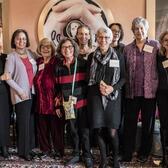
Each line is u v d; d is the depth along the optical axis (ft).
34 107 12.38
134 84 11.25
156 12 16.43
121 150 12.23
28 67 12.17
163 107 11.04
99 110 10.69
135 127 11.56
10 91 12.14
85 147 11.37
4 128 12.13
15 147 13.83
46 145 12.50
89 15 16.56
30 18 16.55
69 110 11.18
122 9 16.62
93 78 10.77
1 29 15.40
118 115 10.79
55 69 11.70
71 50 11.34
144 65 11.09
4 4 16.38
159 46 11.23
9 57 12.05
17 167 11.41
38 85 12.07
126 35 16.56
